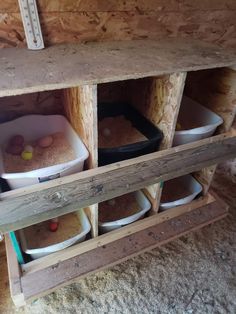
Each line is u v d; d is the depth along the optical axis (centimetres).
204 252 138
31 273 111
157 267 129
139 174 100
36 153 105
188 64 91
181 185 158
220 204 151
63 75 77
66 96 109
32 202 82
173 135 107
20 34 100
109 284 121
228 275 128
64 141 112
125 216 134
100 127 124
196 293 120
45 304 112
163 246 139
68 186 87
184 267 130
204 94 127
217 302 117
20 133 113
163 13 120
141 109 123
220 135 118
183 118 136
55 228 124
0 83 71
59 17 102
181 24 128
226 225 153
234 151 124
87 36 111
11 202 78
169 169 107
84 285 120
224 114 121
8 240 117
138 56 97
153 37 125
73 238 114
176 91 95
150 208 137
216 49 111
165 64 90
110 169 95
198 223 140
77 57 94
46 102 119
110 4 107
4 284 120
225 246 142
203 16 131
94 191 93
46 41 104
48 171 86
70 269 114
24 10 93
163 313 113
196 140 118
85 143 98
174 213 141
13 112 115
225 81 114
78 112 97
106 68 84
